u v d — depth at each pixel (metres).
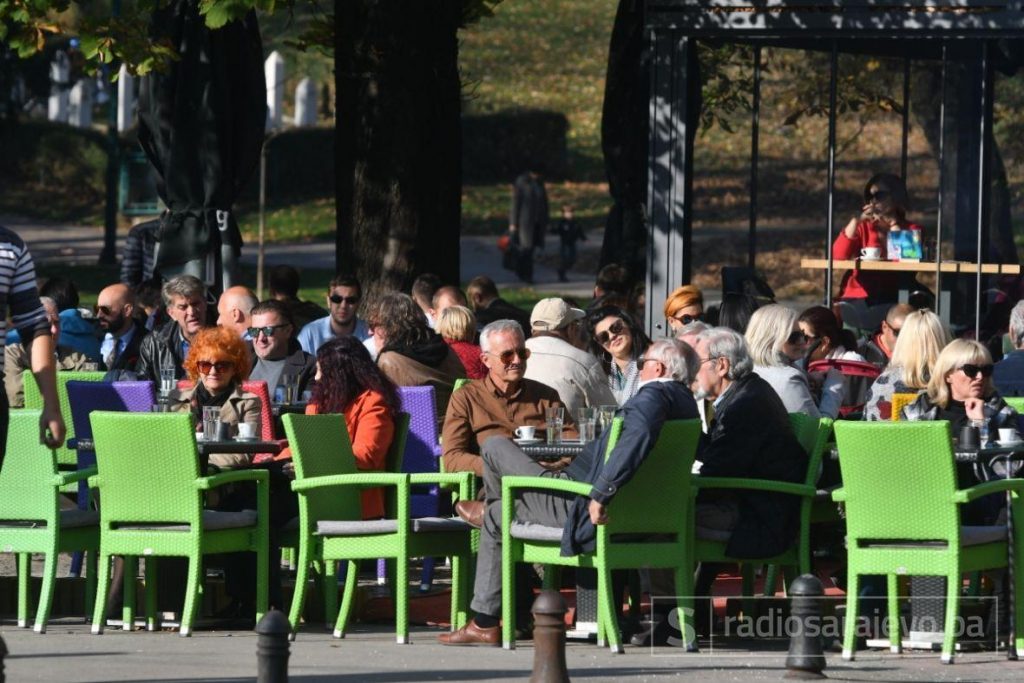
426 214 45.81
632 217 48.88
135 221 117.81
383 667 24.08
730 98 45.62
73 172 128.62
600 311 35.47
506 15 189.75
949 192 44.00
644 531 25.70
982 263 43.69
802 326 36.50
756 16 43.81
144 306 43.25
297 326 43.84
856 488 25.22
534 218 96.25
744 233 48.12
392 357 34.00
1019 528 25.55
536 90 162.88
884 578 27.36
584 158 140.25
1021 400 30.88
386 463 29.38
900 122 44.28
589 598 26.92
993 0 42.78
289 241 110.88
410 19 45.47
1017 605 25.38
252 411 30.80
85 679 22.70
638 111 48.75
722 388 27.36
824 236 45.62
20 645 26.16
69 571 34.72
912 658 25.38
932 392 28.78
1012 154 43.41
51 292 40.84
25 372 34.22
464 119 133.00
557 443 28.81
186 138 44.66
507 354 29.75
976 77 43.44
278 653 18.69
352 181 46.09
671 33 44.38
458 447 29.86
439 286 42.62
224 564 29.39
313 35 47.81
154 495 27.16
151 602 28.09
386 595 32.19
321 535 27.53
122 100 116.25
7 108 116.38
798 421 27.84
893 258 44.56
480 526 27.28
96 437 27.28
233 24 44.84
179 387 31.97
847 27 43.44
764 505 26.64
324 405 29.02
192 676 23.00
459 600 27.92
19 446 27.84
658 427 25.00
